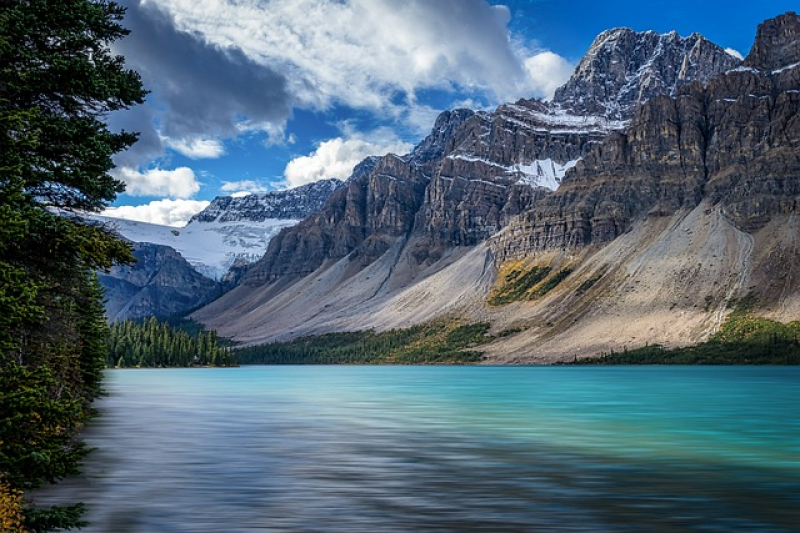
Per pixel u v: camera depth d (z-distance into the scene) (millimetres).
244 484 40781
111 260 23750
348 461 49562
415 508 34625
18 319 20234
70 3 24578
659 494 38344
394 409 97750
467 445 58312
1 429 19828
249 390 145375
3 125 21109
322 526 30938
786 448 56969
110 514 32938
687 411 93812
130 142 28375
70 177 24344
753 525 31422
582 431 69375
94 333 75062
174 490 38781
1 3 24062
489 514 33375
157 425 73562
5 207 20156
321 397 122875
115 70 26891
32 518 21016
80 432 67188
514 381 190125
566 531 30203
